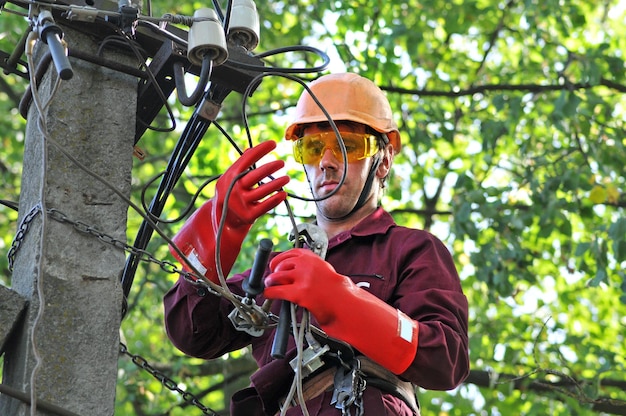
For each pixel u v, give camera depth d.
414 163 19.53
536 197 16.97
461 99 19.45
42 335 6.64
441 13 19.05
